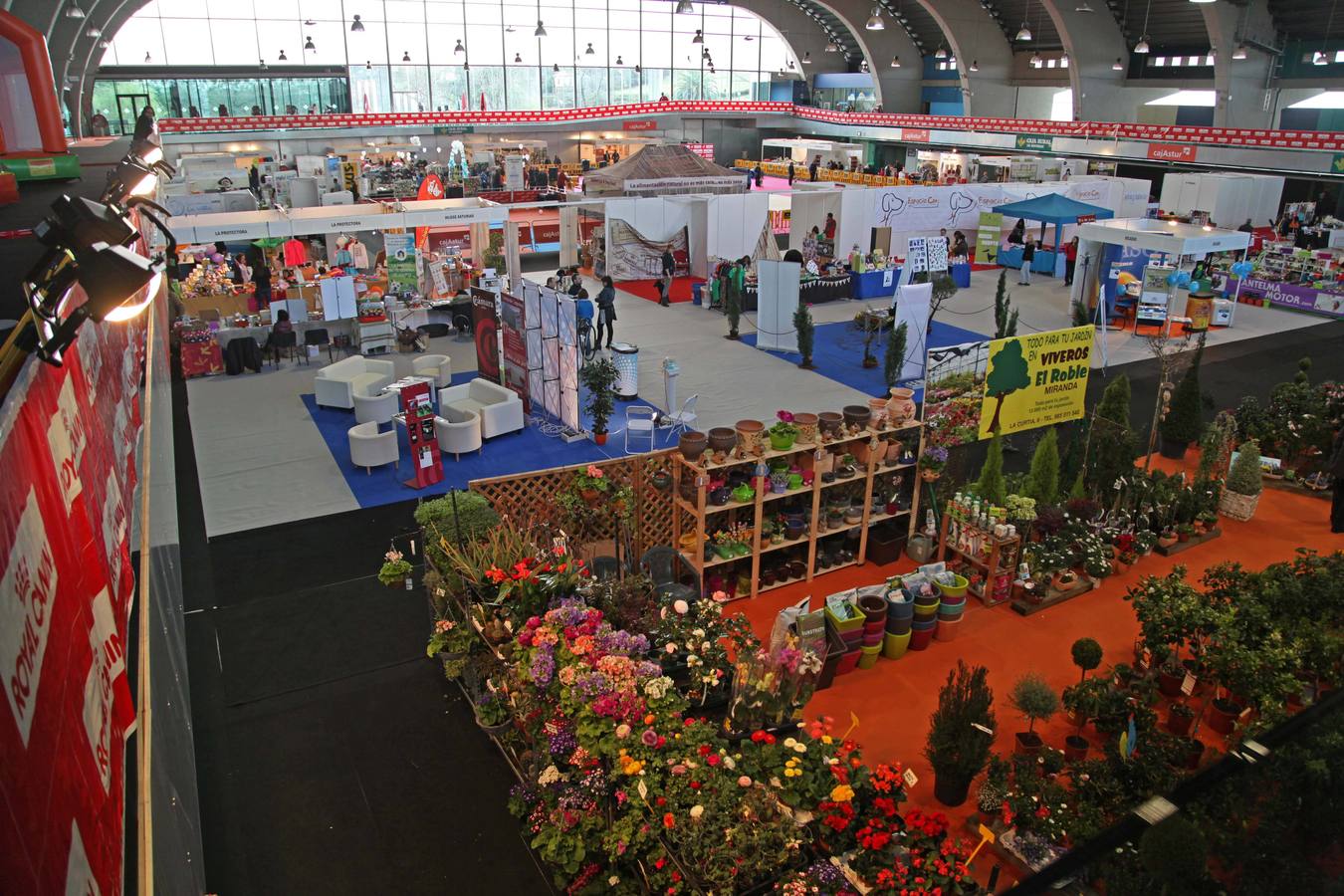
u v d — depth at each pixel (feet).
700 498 26.55
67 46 96.43
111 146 45.06
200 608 27.61
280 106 129.49
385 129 124.36
